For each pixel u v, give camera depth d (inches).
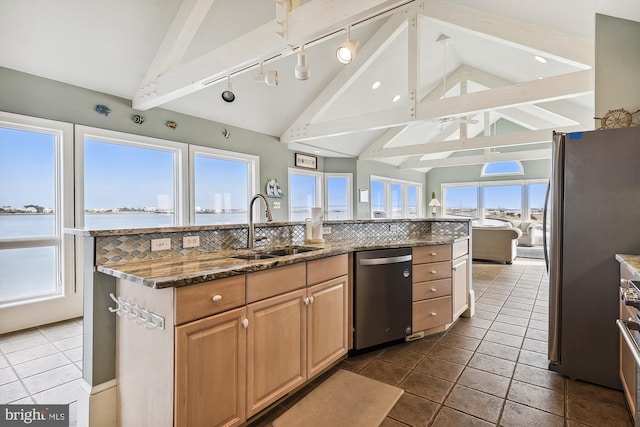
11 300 122.0
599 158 78.9
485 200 410.0
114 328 65.1
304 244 101.0
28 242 125.2
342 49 89.6
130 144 153.5
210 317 54.7
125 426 62.1
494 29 132.4
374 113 183.3
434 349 101.7
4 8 102.7
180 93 129.8
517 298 159.9
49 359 97.3
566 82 128.6
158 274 53.2
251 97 186.1
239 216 211.5
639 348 49.7
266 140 222.4
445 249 113.7
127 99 150.6
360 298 94.7
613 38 91.8
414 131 322.3
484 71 251.4
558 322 84.8
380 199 353.4
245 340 60.8
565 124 286.7
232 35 140.9
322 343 80.7
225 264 63.4
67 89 132.5
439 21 151.9
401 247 102.5
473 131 389.1
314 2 85.4
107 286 64.6
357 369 88.7
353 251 92.5
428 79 248.2
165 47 132.0
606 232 78.2
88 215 142.0
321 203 300.2
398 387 79.7
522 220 381.1
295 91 197.9
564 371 84.1
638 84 89.3
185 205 175.0
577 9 102.0
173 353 50.2
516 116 313.7
